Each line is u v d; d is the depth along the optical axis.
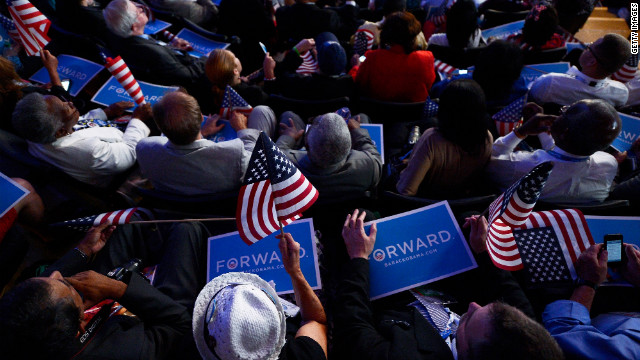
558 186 2.46
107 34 4.07
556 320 1.98
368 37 4.84
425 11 5.81
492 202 2.34
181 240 2.43
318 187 2.59
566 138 2.30
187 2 5.38
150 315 1.97
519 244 2.27
